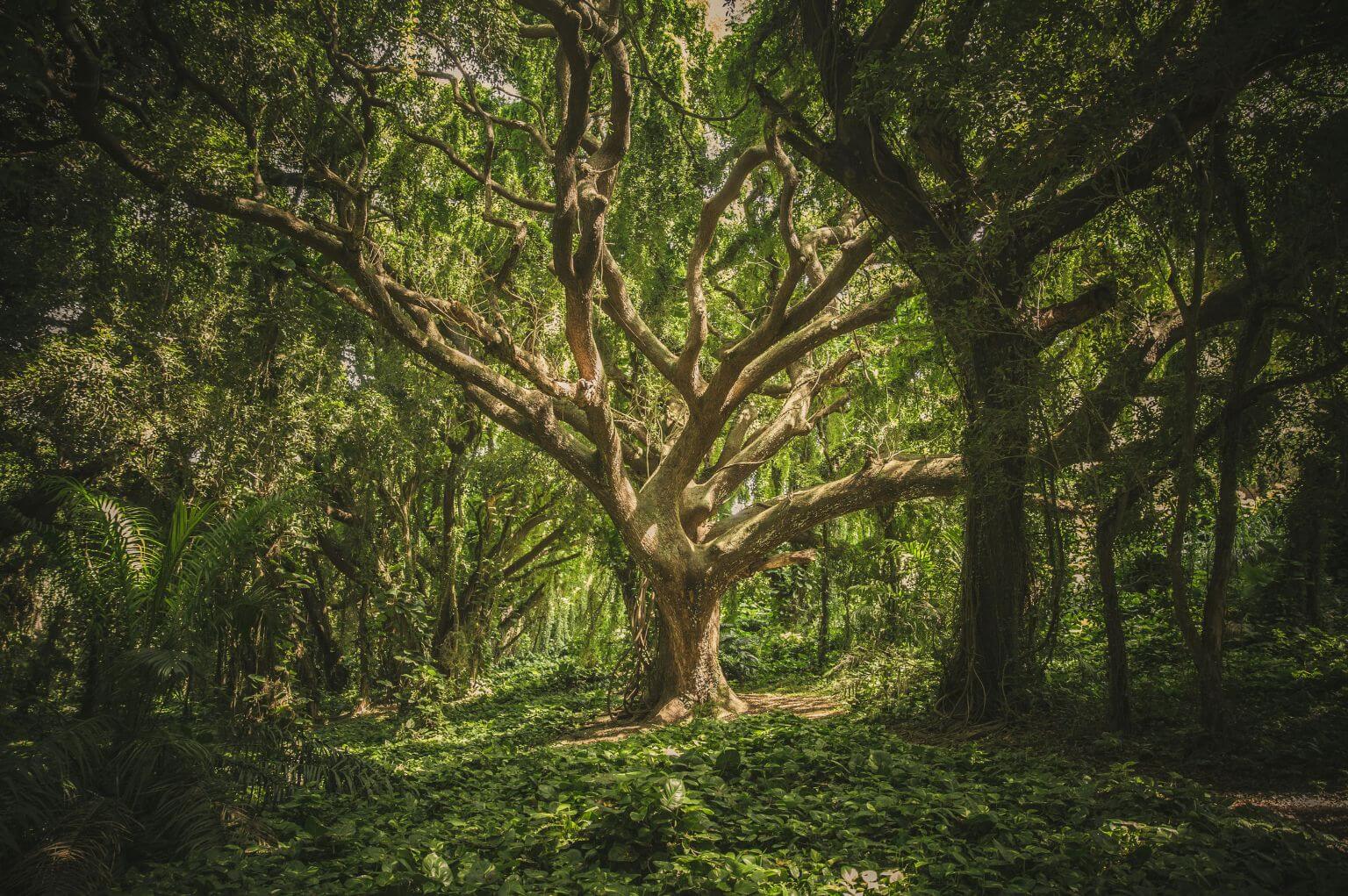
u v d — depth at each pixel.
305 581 14.47
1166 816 5.75
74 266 11.47
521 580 27.48
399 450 18.20
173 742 6.25
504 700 21.67
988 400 9.76
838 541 19.00
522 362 13.91
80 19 10.58
